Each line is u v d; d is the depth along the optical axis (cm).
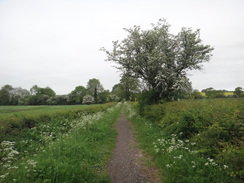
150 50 1628
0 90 7038
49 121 1016
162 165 472
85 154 554
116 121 1552
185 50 1474
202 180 363
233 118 545
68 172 400
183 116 705
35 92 8850
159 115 1066
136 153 624
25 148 628
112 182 419
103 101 7825
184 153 503
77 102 7494
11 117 901
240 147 414
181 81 1352
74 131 826
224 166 376
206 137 533
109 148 686
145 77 1655
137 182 413
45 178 371
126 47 1628
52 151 543
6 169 421
